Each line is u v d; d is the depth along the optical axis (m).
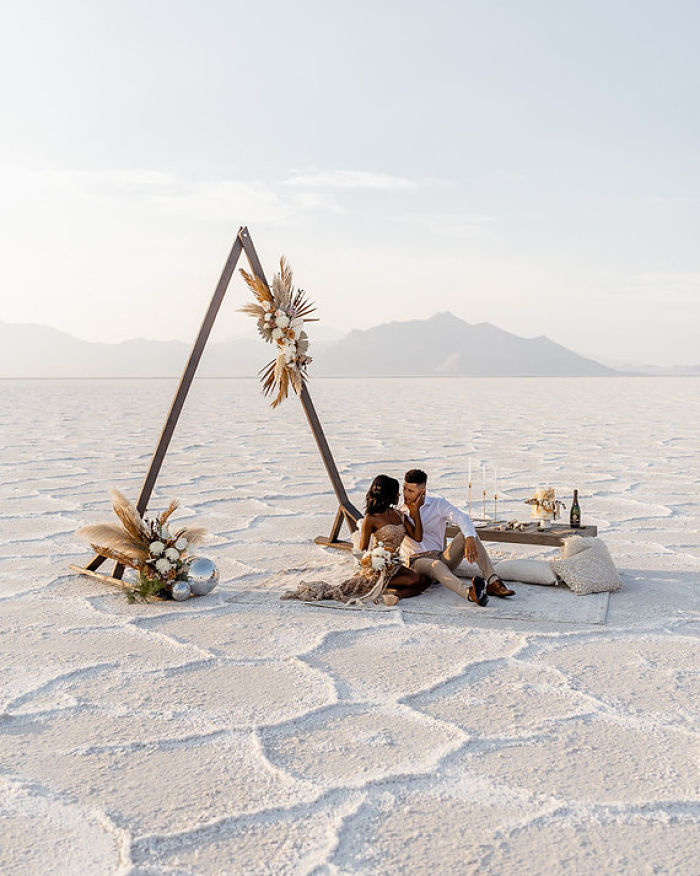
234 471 13.95
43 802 3.04
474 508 10.05
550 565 6.15
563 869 2.59
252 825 2.86
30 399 50.97
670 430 23.34
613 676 4.29
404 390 69.25
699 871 2.57
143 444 19.23
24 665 4.52
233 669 4.45
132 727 3.69
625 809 2.94
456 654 4.68
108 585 6.40
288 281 6.97
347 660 4.59
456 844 2.73
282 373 7.06
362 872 2.58
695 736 3.55
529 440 19.88
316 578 6.54
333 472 7.66
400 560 5.99
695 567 6.89
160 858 2.67
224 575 6.76
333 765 3.30
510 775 3.21
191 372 6.42
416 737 3.57
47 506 10.43
